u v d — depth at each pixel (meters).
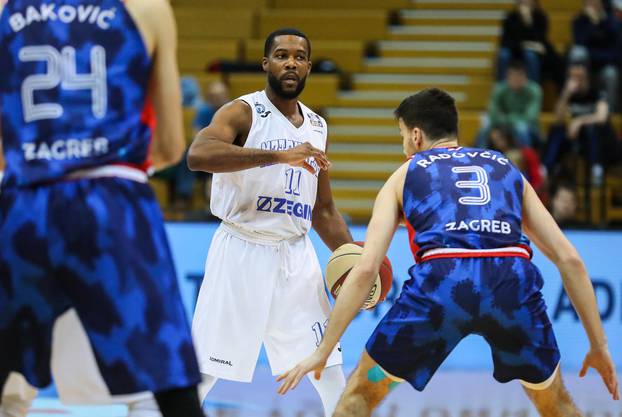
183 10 30.67
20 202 7.16
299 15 30.25
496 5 30.94
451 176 9.08
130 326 6.99
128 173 7.25
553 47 26.92
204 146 10.30
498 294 8.61
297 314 10.61
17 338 7.20
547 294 18.95
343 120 27.48
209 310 10.65
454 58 29.34
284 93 10.81
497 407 14.70
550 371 8.77
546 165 23.61
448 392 16.16
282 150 10.25
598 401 15.37
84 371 7.23
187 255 19.08
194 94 26.45
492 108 24.69
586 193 22.64
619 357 18.95
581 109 25.20
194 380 7.13
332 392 10.34
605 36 27.16
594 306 8.76
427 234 8.86
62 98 7.19
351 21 30.12
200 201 24.08
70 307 7.14
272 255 10.67
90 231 7.02
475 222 8.82
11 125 7.30
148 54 7.31
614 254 19.20
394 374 8.75
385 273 10.39
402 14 30.81
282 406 14.72
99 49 7.23
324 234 11.45
